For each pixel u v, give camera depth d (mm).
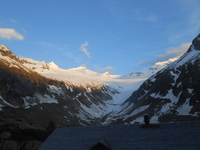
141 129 31688
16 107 110500
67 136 35062
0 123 72812
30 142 53531
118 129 33156
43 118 109625
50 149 33125
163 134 29625
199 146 26219
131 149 28797
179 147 26984
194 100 107125
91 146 31281
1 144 51281
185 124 30062
